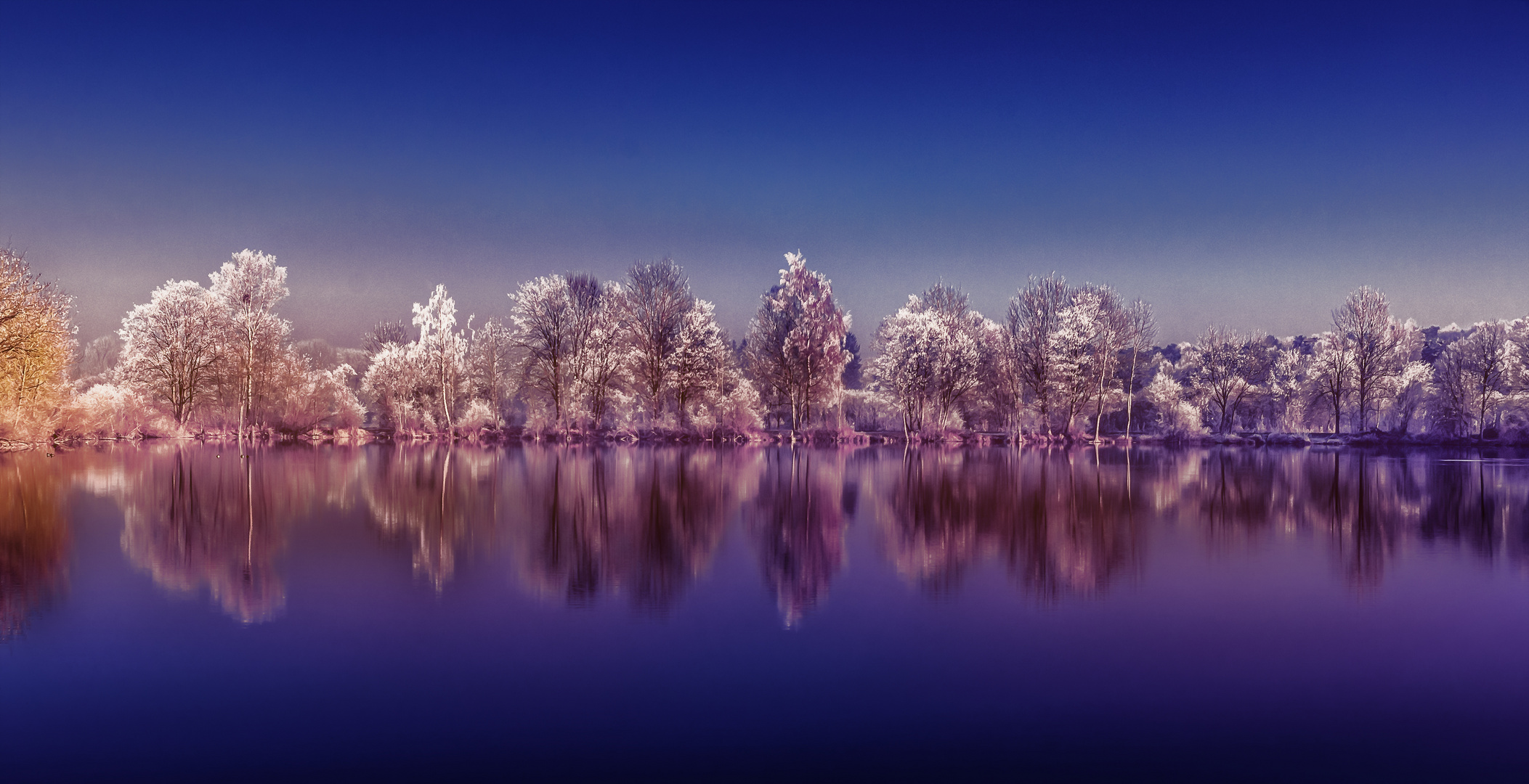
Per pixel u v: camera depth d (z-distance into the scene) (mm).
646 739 7590
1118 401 73375
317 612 11891
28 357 44750
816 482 32750
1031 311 70812
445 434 71375
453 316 73812
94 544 17375
